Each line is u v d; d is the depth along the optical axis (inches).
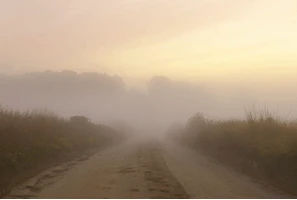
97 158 861.2
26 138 684.7
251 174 579.8
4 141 574.6
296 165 480.7
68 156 847.1
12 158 520.7
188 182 496.7
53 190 431.8
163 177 541.3
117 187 454.3
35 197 384.8
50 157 721.0
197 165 709.3
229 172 611.2
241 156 689.6
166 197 391.9
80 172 600.4
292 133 605.3
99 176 552.4
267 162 555.8
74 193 411.5
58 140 892.6
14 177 484.7
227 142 821.2
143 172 597.6
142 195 402.0
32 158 610.2
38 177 534.0
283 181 479.2
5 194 404.5
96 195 399.5
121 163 740.7
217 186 468.1
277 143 598.2
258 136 695.7
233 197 395.5
